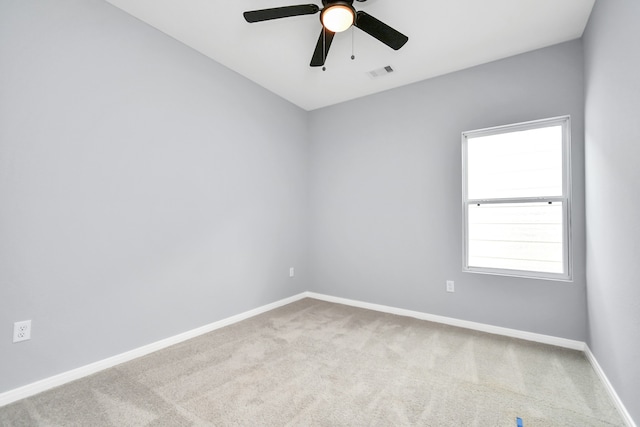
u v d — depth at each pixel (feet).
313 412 5.30
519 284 8.68
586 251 7.61
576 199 7.84
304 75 10.21
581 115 7.88
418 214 10.46
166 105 8.02
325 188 12.82
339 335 8.80
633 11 4.63
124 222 7.14
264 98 11.17
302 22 7.48
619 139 5.26
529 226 8.45
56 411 5.26
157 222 7.80
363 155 11.76
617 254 5.40
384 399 5.69
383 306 11.15
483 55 8.85
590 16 7.01
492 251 8.95
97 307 6.68
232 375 6.53
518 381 6.34
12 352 5.53
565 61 8.13
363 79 10.43
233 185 9.93
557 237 8.07
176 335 8.21
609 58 5.71
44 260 5.91
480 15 7.11
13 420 5.03
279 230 11.82
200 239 8.87
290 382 6.26
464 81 9.63
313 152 13.24
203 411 5.30
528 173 8.50
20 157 5.61
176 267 8.24
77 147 6.35
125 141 7.16
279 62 9.41
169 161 8.08
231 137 9.87
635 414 4.69
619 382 5.35
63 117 6.15
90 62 6.55
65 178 6.19
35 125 5.78
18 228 5.60
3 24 5.43
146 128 7.57
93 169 6.61
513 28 7.59
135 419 5.08
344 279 12.19
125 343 7.15
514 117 8.82
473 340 8.45
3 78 5.42
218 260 9.41
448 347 8.00
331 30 6.29
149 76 7.63
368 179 11.61
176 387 6.06
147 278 7.59
